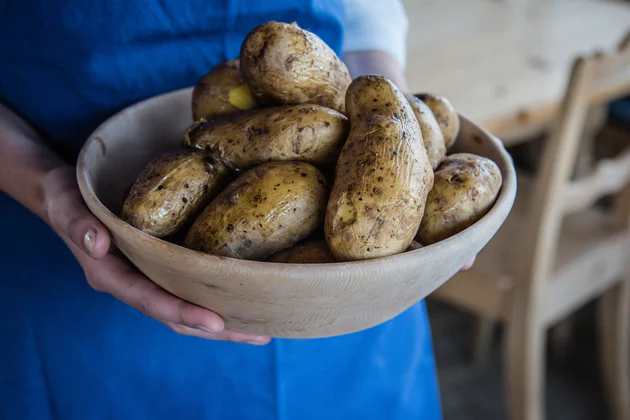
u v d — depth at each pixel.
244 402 0.85
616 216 1.38
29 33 0.65
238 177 0.54
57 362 0.80
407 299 0.50
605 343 1.50
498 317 1.26
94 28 0.65
